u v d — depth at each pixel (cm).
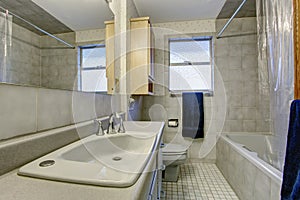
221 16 258
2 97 60
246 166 157
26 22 72
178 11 244
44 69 82
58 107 90
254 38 260
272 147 137
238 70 262
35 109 74
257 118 257
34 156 66
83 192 43
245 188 158
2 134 60
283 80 122
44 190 44
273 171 121
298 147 93
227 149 207
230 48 264
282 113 123
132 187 45
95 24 133
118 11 180
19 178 51
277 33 128
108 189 44
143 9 238
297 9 102
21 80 69
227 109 256
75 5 109
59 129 86
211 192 182
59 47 93
